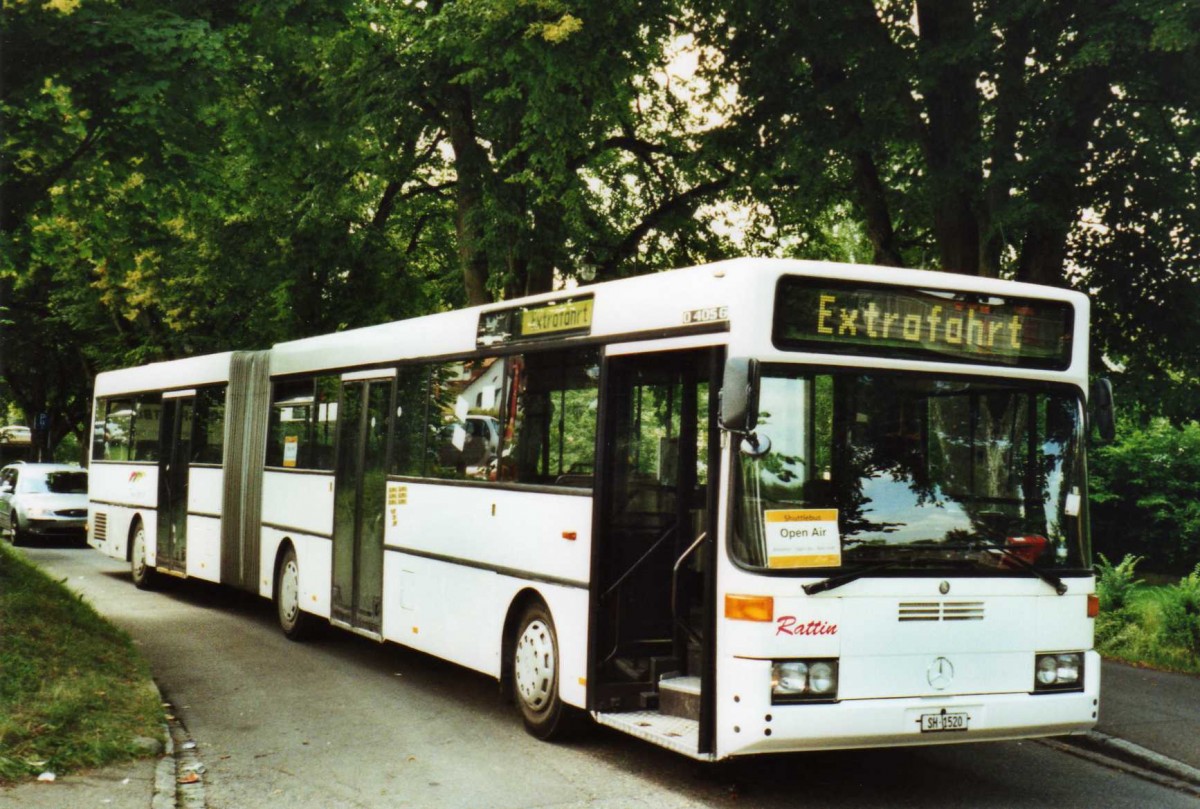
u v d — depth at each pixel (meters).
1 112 11.82
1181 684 10.61
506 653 9.41
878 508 7.05
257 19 13.38
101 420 20.97
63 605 11.55
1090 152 13.95
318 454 13.25
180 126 12.88
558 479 8.82
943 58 13.33
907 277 7.30
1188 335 14.75
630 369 8.30
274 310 30.05
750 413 6.63
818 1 14.23
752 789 7.52
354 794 7.30
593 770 7.93
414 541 10.98
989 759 8.45
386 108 20.95
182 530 16.92
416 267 30.25
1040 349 7.57
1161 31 11.78
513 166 20.89
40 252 14.60
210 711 9.70
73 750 7.61
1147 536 19.05
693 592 8.05
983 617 7.11
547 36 16.31
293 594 13.58
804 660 6.75
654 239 25.06
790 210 18.08
